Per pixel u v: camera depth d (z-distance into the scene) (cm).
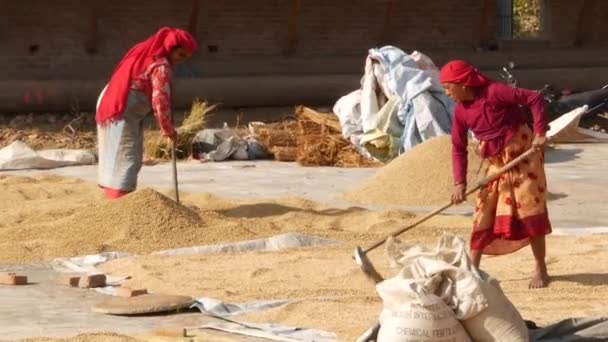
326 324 943
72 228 1337
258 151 2311
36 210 1504
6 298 1066
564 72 3058
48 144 2489
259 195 1767
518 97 1053
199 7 2945
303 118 2423
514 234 1073
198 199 1634
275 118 2820
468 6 3216
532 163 1067
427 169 1708
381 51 2284
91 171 2088
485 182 1052
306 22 3067
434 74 2266
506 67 3159
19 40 2808
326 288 1089
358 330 916
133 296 1041
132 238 1311
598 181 1938
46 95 2662
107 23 2878
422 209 1627
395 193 1688
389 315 805
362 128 2266
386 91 2248
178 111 2773
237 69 2973
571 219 1552
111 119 1481
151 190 1382
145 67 1475
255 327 936
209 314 991
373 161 2225
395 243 863
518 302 1024
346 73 3062
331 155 2225
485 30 3247
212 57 2992
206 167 2169
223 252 1275
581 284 1095
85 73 2858
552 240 1350
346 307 992
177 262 1209
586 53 3312
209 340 891
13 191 1698
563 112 2764
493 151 1072
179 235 1323
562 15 3322
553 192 1812
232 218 1452
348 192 1752
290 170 2128
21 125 2627
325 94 2883
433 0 3177
